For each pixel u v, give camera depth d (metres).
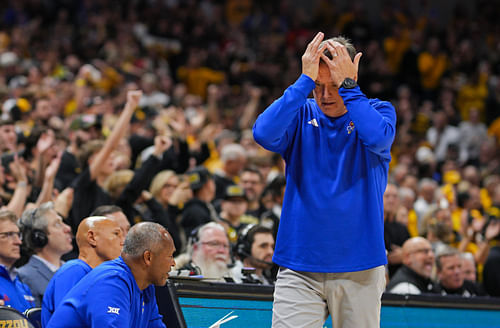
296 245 5.57
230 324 7.45
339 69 5.48
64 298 6.47
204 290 7.47
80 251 7.68
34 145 12.18
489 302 9.70
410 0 37.53
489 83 31.88
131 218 11.21
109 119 18.48
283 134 5.59
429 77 32.16
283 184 13.75
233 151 15.37
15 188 11.29
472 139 26.52
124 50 26.98
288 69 30.36
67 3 30.39
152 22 30.38
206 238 9.41
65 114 20.17
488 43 36.03
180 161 16.09
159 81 25.73
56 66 24.36
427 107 28.78
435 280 11.66
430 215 14.34
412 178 18.42
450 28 35.62
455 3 38.03
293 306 5.55
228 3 34.75
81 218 10.75
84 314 6.31
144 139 16.39
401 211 14.77
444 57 32.69
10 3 29.45
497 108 31.06
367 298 5.54
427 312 9.19
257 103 23.52
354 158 5.61
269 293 7.82
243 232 9.89
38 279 8.50
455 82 32.12
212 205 14.11
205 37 31.19
